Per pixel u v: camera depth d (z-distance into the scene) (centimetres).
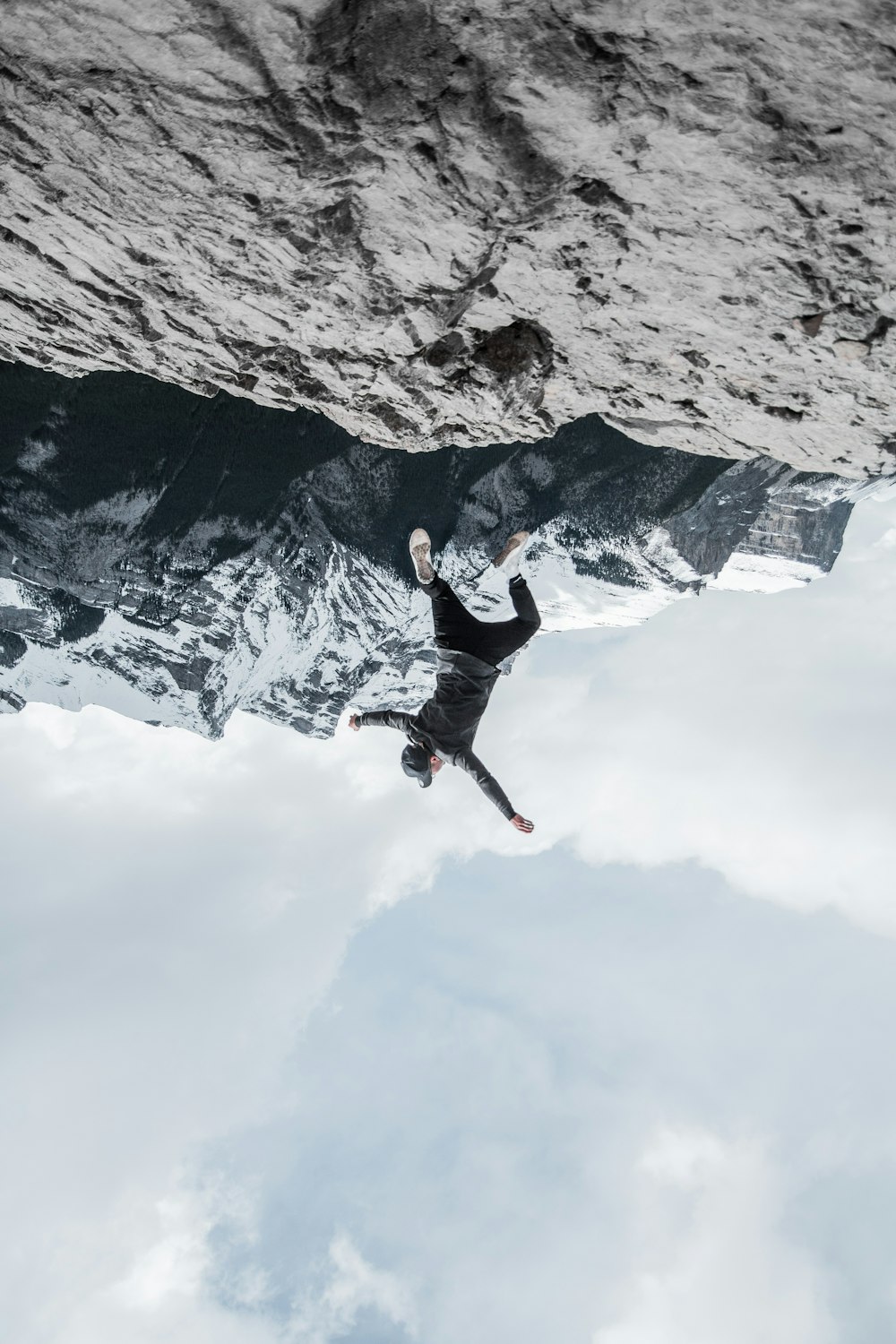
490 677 545
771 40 236
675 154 282
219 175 322
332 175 313
